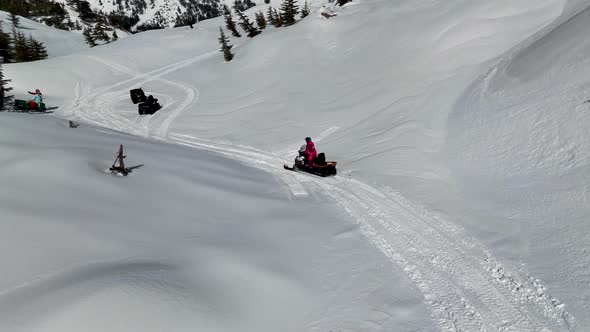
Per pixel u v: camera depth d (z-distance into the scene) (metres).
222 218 8.12
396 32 30.33
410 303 5.27
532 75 11.41
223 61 47.41
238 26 81.94
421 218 8.09
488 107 11.85
